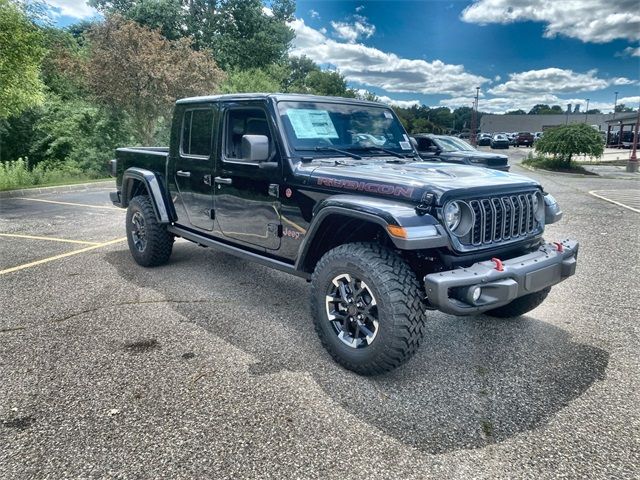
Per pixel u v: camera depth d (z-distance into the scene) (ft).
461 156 38.81
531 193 11.53
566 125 73.41
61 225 27.45
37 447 8.07
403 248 9.14
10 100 40.75
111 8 110.63
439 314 14.34
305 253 11.64
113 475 7.43
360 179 10.68
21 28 38.86
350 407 9.34
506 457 7.94
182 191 16.39
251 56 125.90
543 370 10.88
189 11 118.42
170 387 10.00
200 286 16.56
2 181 44.29
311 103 13.44
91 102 64.54
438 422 8.89
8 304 14.58
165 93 58.95
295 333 12.82
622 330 13.04
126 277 17.44
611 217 30.14
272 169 12.56
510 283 9.62
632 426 8.78
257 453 7.97
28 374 10.44
